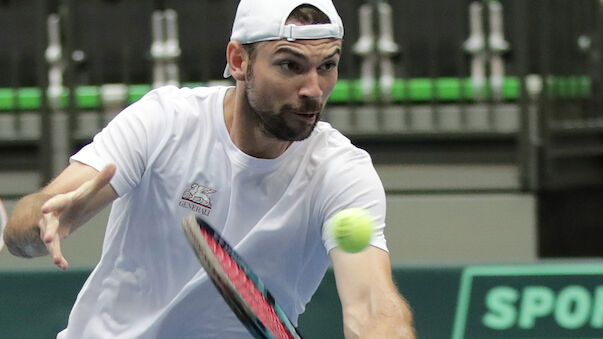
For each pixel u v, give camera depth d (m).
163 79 24.03
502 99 23.98
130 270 10.73
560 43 23.70
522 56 22.69
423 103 24.14
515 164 23.00
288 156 10.18
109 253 10.80
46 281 19.59
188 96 10.45
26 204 9.49
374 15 23.91
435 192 22.86
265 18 9.45
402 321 9.15
